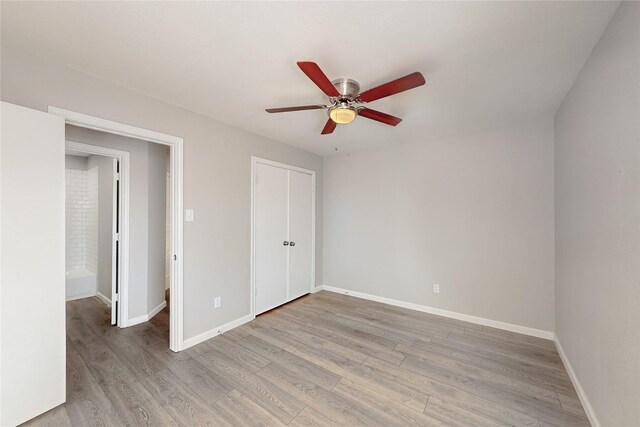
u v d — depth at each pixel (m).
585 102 1.73
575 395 1.86
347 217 4.16
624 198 1.26
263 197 3.35
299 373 2.10
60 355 1.72
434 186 3.36
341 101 1.78
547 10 1.27
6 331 1.51
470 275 3.12
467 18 1.32
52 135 1.68
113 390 1.88
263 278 3.38
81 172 4.38
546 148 2.69
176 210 2.42
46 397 1.66
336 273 4.29
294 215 3.86
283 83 2.01
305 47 1.58
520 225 2.83
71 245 4.30
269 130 3.08
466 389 1.92
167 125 2.33
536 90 2.08
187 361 2.26
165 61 1.73
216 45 1.57
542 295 2.72
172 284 2.44
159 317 3.24
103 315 3.26
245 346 2.53
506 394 1.87
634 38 1.15
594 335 1.59
